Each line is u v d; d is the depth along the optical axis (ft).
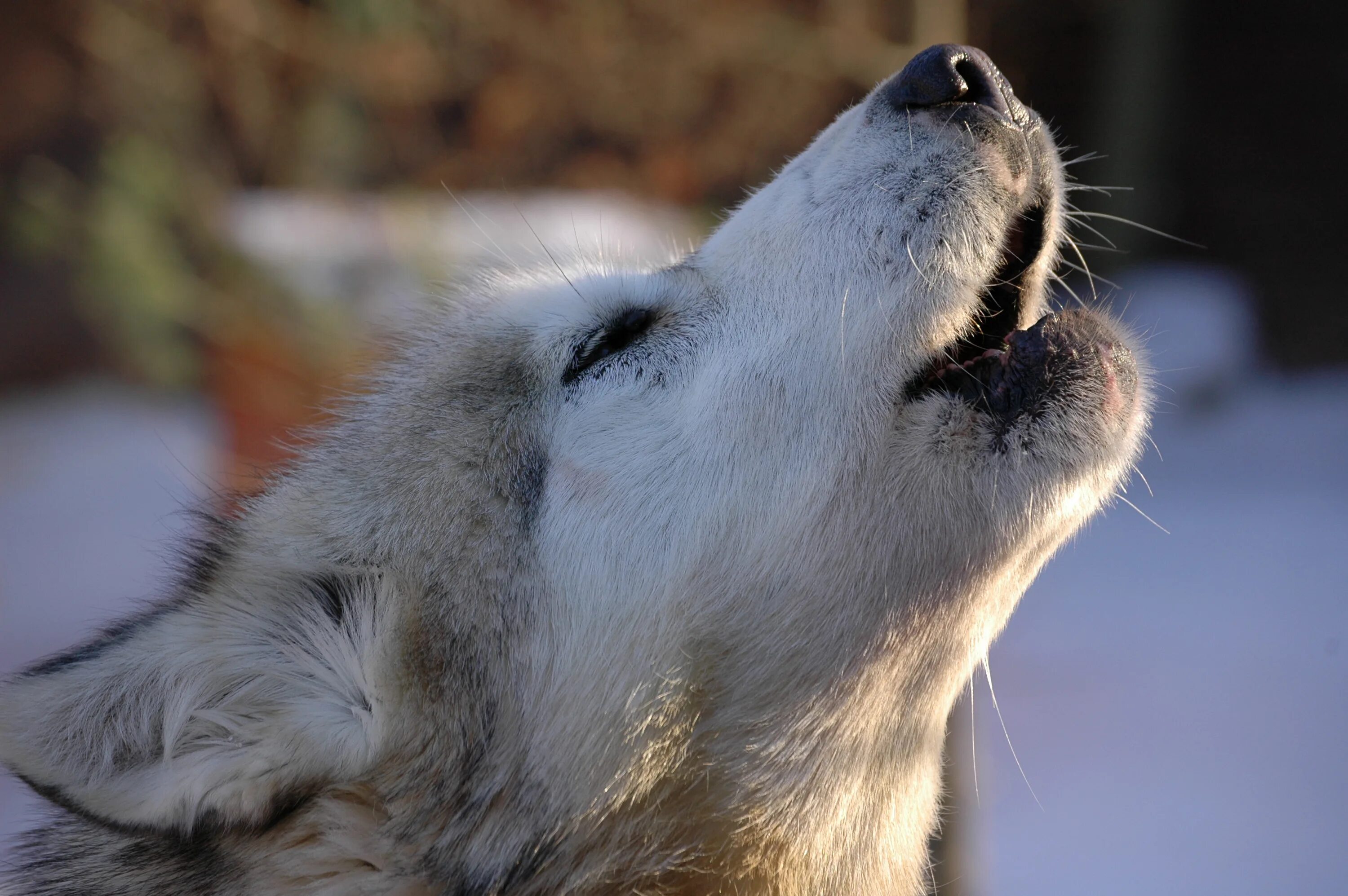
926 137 17.58
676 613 16.76
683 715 16.87
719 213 45.24
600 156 49.49
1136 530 45.98
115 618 23.13
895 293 17.02
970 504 16.52
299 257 42.70
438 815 16.79
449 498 17.53
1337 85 62.13
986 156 17.38
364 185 48.14
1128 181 59.16
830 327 17.16
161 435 50.57
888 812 18.34
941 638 17.46
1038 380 16.67
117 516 46.98
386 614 16.97
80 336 57.16
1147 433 20.36
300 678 16.99
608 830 16.90
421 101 48.03
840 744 17.42
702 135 49.11
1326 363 57.67
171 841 17.29
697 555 16.79
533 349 18.37
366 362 25.82
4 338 56.44
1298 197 61.46
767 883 17.62
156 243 43.04
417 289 38.81
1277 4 62.80
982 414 16.72
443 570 17.17
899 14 43.68
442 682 16.89
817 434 16.90
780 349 17.30
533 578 17.01
